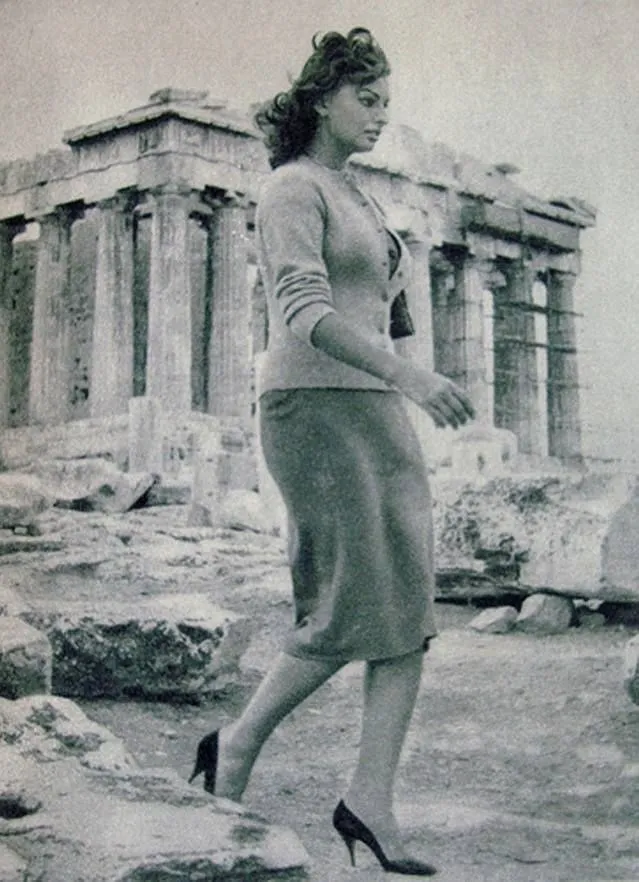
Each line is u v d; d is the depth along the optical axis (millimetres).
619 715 3201
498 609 4031
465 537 4297
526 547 4164
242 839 2568
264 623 3848
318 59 2811
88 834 2561
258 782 3031
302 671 2715
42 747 3010
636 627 3957
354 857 2689
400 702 2689
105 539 4699
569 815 2939
